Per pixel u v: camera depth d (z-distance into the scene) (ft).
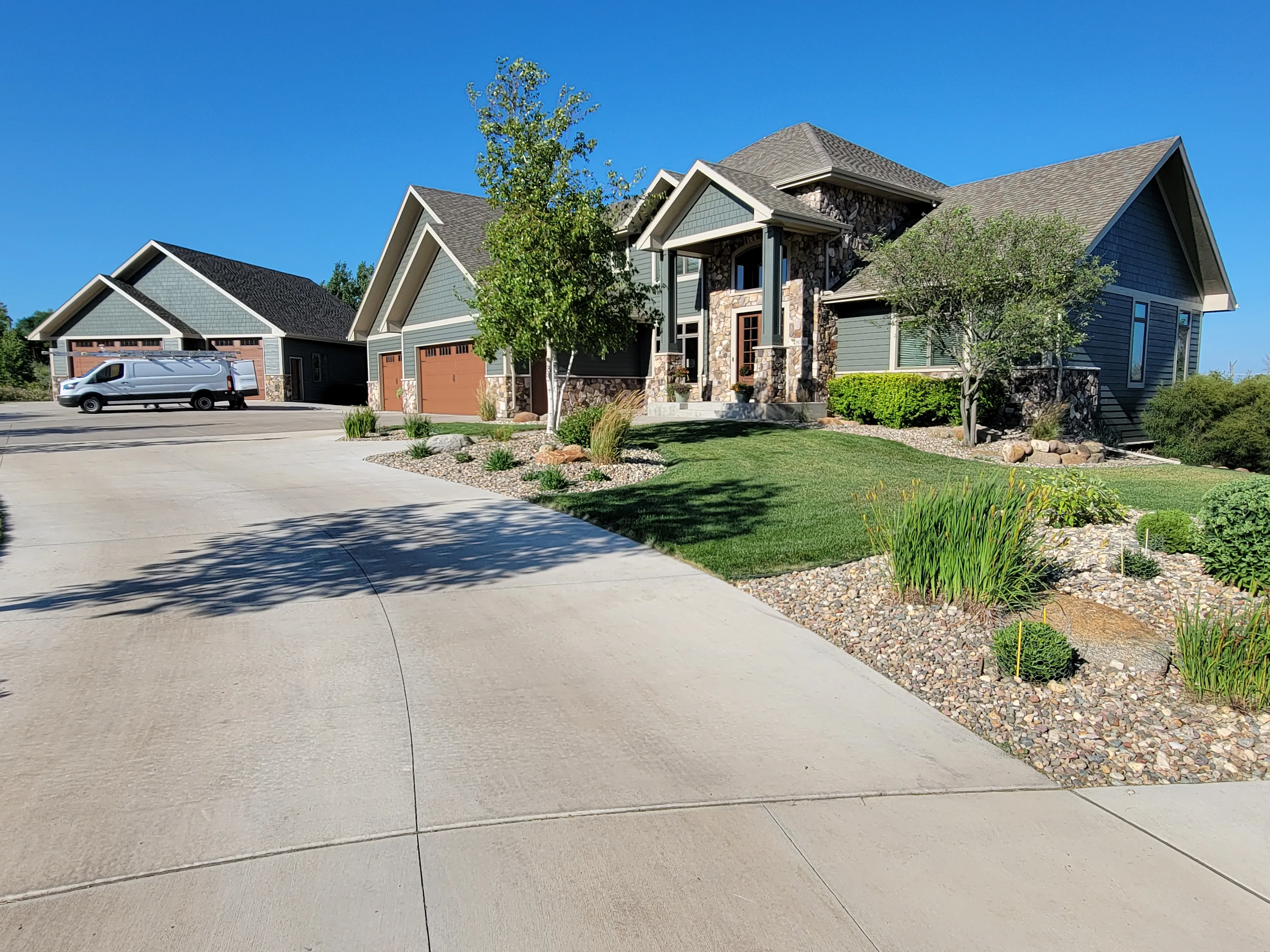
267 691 13.71
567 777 11.18
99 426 65.77
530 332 42.96
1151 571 19.10
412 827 9.94
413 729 12.49
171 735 12.15
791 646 16.26
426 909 8.48
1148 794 11.15
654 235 65.98
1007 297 45.21
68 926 8.15
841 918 8.47
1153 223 63.62
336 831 9.82
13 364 136.15
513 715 13.04
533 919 8.37
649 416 65.98
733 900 8.72
